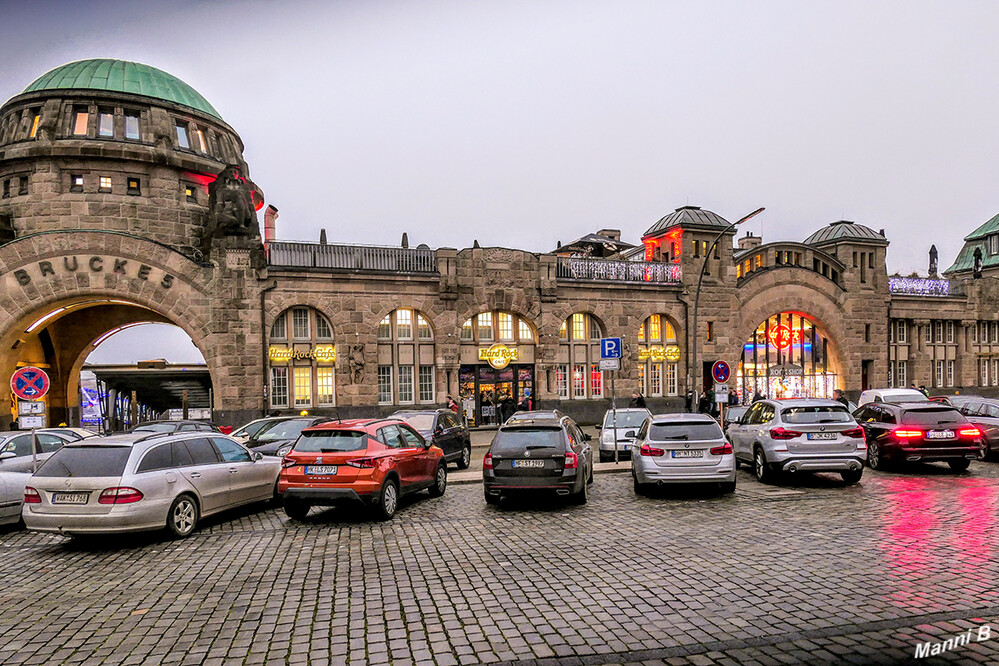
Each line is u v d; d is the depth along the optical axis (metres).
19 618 7.16
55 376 32.88
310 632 6.48
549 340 32.53
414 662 5.72
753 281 36.91
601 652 5.82
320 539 10.63
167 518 10.76
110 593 8.00
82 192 29.11
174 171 30.62
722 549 9.27
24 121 29.70
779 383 37.81
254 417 27.16
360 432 12.31
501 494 13.07
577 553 9.32
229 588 8.03
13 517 12.14
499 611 6.95
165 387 41.09
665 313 34.94
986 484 14.52
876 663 5.44
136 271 26.55
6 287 25.80
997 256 49.88
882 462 16.88
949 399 21.84
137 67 32.16
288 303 28.05
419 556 9.36
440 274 30.38
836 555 8.77
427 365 30.67
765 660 5.55
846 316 39.03
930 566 8.14
